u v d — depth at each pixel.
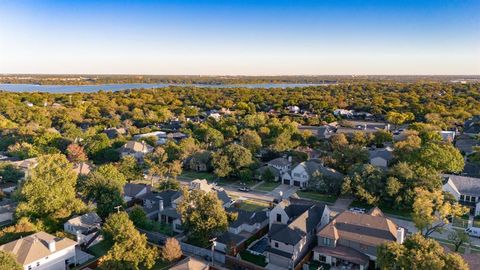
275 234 51.56
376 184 68.50
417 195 60.16
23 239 48.38
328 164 87.56
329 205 72.00
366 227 50.94
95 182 65.81
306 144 115.62
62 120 158.75
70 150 97.12
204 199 55.31
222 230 53.59
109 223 53.03
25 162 91.38
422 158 77.94
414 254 38.31
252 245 56.16
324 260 50.25
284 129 120.44
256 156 106.25
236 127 137.00
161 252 50.81
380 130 119.56
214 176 93.06
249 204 73.62
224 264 50.56
